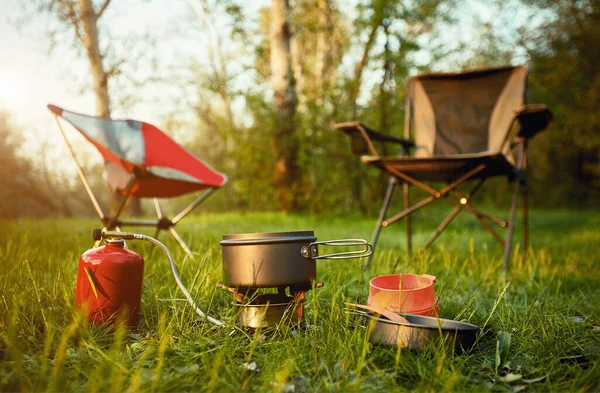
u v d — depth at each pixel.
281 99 7.29
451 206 8.43
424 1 7.00
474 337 1.28
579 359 1.28
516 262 2.63
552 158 13.50
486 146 3.10
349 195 7.37
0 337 1.23
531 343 1.36
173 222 2.58
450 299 1.77
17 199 12.35
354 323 1.37
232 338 1.32
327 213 6.87
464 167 2.49
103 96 6.09
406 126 3.16
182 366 1.16
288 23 7.37
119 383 0.98
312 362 1.17
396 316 1.31
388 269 2.23
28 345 1.23
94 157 12.27
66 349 1.17
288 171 7.23
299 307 1.39
